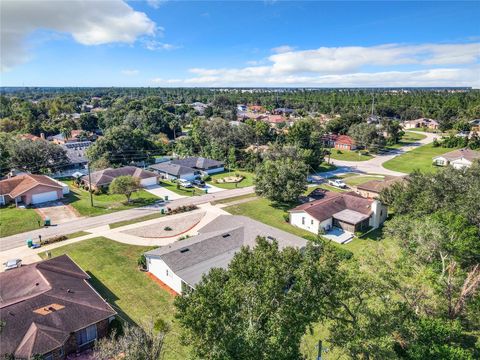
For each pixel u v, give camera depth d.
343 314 24.59
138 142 107.69
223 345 17.91
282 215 63.22
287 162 68.94
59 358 27.31
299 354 20.06
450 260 33.25
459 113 178.38
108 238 51.69
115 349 22.41
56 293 31.39
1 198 66.00
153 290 37.78
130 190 67.06
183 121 180.62
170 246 42.34
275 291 21.38
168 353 27.92
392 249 34.16
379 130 127.38
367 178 90.44
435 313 28.55
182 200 71.50
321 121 175.38
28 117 155.38
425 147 129.75
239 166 101.69
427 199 44.59
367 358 22.30
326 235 53.88
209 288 22.00
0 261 44.09
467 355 22.28
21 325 27.33
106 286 38.25
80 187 78.88
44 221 57.72
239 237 45.41
